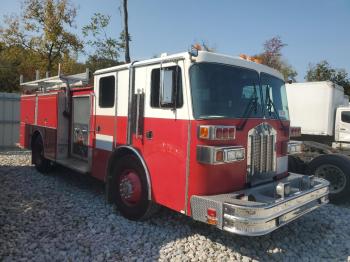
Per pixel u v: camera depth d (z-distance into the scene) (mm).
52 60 21469
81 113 6734
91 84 6508
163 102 4160
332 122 9211
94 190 6680
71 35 21266
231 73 4340
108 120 5527
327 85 9102
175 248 4121
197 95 3986
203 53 4086
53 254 3871
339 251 4309
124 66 5086
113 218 5043
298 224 5152
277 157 4840
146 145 4637
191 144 3938
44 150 7703
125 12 14070
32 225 4695
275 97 4977
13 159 10102
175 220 5020
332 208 6113
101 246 4113
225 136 3826
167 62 4250
